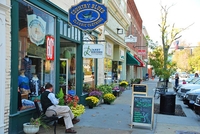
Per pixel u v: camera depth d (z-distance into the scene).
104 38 14.62
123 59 22.75
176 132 7.05
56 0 8.34
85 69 11.94
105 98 12.13
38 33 7.41
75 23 8.15
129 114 9.54
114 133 6.73
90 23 8.06
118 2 18.48
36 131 6.07
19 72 6.55
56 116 6.35
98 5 7.98
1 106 5.41
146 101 7.40
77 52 10.85
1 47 5.41
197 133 6.99
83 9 8.09
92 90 11.98
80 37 10.81
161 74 15.76
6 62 5.62
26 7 6.66
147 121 7.31
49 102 6.55
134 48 31.39
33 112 6.81
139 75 41.84
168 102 9.95
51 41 8.20
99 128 7.24
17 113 6.02
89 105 10.70
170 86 23.89
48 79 8.14
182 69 77.62
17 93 6.06
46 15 7.86
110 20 16.25
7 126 5.66
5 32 5.56
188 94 11.84
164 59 16.00
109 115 9.24
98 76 13.78
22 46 6.59
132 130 7.12
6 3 5.57
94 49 10.36
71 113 6.84
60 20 8.77
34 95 7.31
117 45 20.47
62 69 10.27
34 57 7.28
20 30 6.43
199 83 17.62
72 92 10.60
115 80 20.27
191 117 9.45
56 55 8.39
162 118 9.04
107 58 16.34
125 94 17.64
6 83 5.62
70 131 6.59
